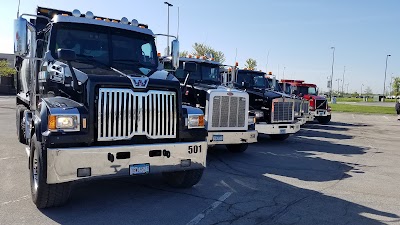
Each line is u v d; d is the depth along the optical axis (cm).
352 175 789
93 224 450
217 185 657
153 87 514
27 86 801
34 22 720
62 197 488
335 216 516
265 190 637
